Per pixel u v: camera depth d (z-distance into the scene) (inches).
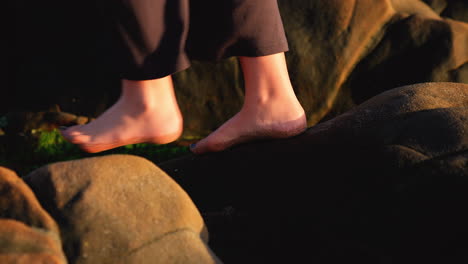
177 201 67.2
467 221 62.8
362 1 191.2
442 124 76.2
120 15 81.7
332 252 73.9
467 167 67.6
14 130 195.2
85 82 199.5
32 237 55.7
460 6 212.7
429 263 63.6
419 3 212.2
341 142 86.0
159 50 85.7
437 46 185.8
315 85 190.4
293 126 92.4
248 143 98.0
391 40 189.9
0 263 51.9
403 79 187.9
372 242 69.7
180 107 196.2
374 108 90.7
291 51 190.1
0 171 63.1
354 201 74.9
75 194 62.4
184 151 174.6
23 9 193.0
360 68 190.9
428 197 67.3
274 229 82.4
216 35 87.7
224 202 91.9
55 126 198.2
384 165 75.0
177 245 62.1
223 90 193.3
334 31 189.8
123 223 61.1
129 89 91.4
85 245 58.3
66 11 189.0
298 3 193.3
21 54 201.0
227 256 80.6
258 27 86.8
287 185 86.7
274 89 92.0
